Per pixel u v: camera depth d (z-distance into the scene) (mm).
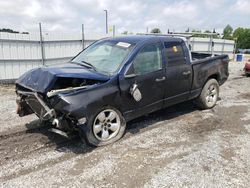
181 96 5590
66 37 13367
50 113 3930
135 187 3238
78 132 4305
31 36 12141
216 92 6551
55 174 3525
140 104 4770
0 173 3541
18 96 4730
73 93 3904
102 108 4246
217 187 3244
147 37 5137
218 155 4062
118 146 4355
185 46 5625
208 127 5266
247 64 12875
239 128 5230
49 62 12984
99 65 4707
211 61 6270
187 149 4266
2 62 11500
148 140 4602
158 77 4938
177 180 3381
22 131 4992
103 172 3572
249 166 3752
